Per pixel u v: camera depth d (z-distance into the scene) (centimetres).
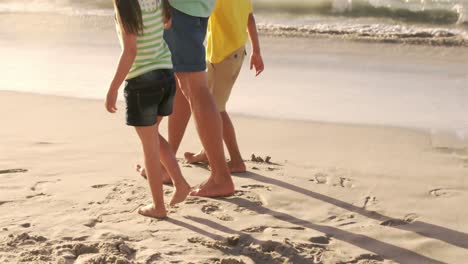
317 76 991
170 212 507
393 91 904
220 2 566
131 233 466
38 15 1520
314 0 1650
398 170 606
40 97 854
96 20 1462
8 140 673
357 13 1515
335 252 447
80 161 613
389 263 436
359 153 656
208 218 496
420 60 1094
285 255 439
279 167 612
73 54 1133
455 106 830
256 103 847
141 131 488
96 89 902
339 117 784
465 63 1071
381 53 1145
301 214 508
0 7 1627
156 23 474
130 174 581
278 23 1423
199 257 432
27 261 421
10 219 484
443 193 552
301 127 745
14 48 1186
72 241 449
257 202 529
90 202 520
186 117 589
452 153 658
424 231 483
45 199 523
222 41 574
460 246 462
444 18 1446
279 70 1028
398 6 1564
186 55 531
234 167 593
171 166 502
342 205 526
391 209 520
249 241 459
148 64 475
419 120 771
